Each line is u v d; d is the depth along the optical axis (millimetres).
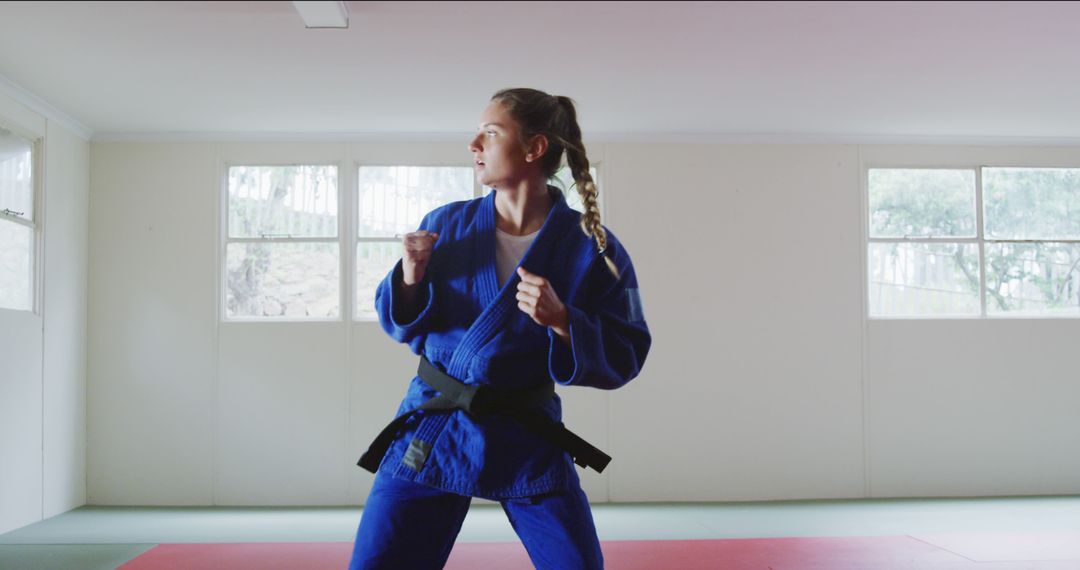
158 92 5762
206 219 6754
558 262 1697
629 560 4496
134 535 5355
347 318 6730
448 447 1619
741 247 6941
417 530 1617
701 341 6867
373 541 1607
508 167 1664
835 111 6355
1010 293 7215
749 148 7004
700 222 6926
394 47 4953
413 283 1620
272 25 4617
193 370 6676
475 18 4543
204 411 6656
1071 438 7066
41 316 5941
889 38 4852
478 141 1686
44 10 4383
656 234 6898
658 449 6789
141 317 6688
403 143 6852
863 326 6973
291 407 6680
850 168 7059
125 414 6637
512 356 1633
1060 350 7121
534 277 1522
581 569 1617
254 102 6008
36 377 5867
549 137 1657
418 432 1641
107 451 6613
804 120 6586
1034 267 7262
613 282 1722
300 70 5348
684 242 6914
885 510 6277
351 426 6676
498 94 1690
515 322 1625
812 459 6875
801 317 6941
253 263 6805
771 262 6953
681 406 6820
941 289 7168
